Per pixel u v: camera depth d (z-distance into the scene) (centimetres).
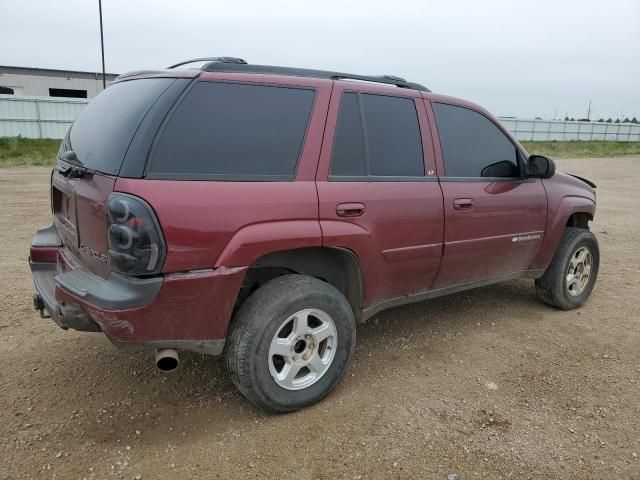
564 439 295
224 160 280
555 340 428
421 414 316
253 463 269
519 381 359
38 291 328
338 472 264
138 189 252
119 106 299
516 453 282
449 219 375
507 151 431
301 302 301
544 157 431
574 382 360
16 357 372
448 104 396
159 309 262
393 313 478
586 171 2198
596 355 402
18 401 318
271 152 297
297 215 296
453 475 264
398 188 346
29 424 296
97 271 283
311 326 321
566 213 467
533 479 263
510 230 424
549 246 463
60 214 351
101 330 277
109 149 274
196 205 263
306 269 325
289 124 306
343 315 321
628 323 468
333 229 309
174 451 277
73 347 390
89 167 285
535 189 445
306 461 272
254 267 307
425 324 455
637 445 291
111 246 254
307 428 300
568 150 3725
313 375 318
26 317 439
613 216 1041
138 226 249
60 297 283
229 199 274
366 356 391
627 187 1599
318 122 315
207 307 274
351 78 349
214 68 293
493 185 411
